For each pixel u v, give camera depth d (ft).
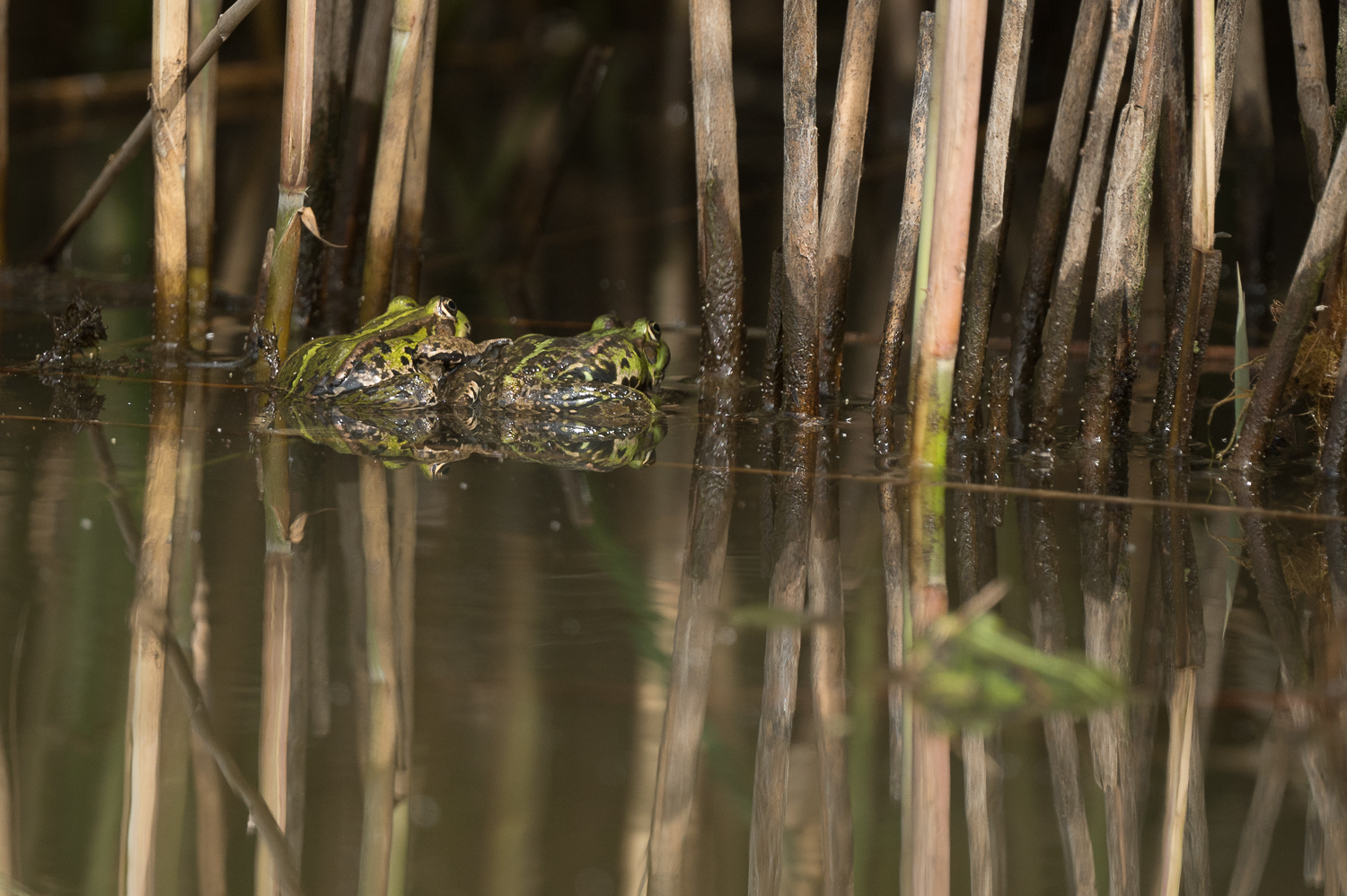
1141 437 30.66
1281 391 27.25
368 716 15.97
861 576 21.42
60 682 16.65
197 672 17.02
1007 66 28.17
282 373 34.42
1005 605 20.25
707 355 35.06
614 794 14.56
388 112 36.40
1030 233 58.23
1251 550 22.82
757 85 94.79
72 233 45.91
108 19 92.22
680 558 21.95
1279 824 14.25
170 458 27.32
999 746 16.06
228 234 55.36
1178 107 29.35
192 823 13.85
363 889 12.83
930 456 27.12
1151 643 18.88
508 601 19.72
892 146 79.66
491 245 57.52
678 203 68.69
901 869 13.76
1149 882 13.47
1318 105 29.04
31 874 13.08
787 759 15.71
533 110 90.33
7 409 31.12
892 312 31.24
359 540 22.36
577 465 28.02
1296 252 51.01
